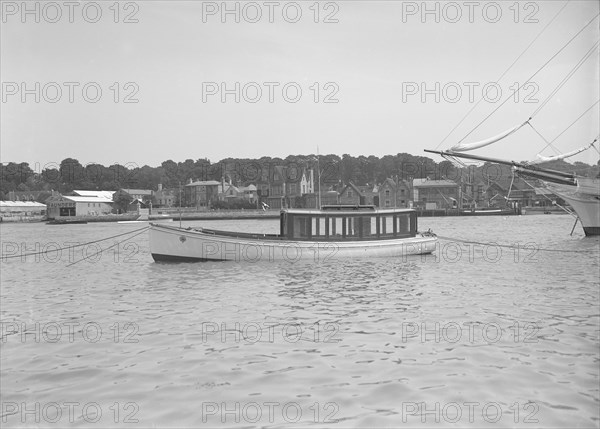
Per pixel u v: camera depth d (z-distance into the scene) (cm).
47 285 2855
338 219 3547
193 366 1359
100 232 9206
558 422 1007
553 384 1188
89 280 2998
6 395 1198
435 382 1215
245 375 1284
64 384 1258
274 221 13325
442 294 2303
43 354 1492
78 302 2314
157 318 1925
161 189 16088
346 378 1252
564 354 1392
